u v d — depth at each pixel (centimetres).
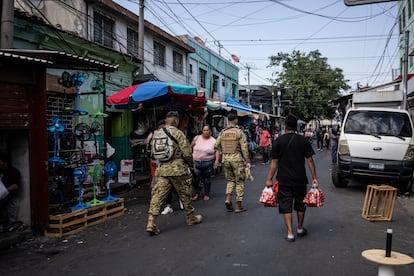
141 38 1420
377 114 1023
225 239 559
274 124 3316
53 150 730
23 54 582
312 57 4259
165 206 810
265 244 532
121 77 1351
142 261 474
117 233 609
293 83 4088
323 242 541
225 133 745
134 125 1427
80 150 723
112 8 1317
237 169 729
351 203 830
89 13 1246
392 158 928
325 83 4147
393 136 957
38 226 599
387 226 637
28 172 607
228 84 2908
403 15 2717
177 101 1105
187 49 2017
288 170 546
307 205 558
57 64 662
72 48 1065
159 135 609
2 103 557
